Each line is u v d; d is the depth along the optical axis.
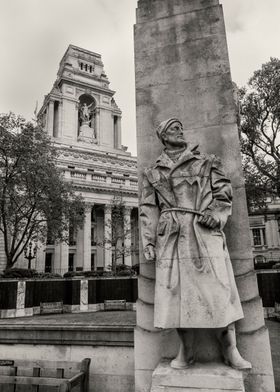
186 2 4.80
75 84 70.81
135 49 4.86
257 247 52.03
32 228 23.69
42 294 18.27
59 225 25.28
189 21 4.72
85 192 51.50
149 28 4.86
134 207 55.31
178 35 4.72
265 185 23.80
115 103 78.50
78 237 52.03
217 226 3.44
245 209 3.96
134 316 13.36
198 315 3.09
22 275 20.88
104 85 75.50
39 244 41.81
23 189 23.84
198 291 3.17
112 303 18.61
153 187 3.82
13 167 22.30
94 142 69.00
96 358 5.03
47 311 17.48
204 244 3.32
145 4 4.97
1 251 39.81
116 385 4.80
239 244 3.89
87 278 19.45
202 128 4.32
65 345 5.27
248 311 3.68
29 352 5.41
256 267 25.88
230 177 4.08
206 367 3.37
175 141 3.87
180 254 3.35
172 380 3.27
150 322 3.89
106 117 72.75
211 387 3.16
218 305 3.09
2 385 4.50
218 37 4.55
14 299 16.70
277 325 10.39
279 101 22.73
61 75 73.50
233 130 4.20
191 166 3.66
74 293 18.80
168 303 3.26
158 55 4.73
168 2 4.88
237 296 3.35
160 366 3.50
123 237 44.38
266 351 3.53
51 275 23.59
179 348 3.69
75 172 52.97
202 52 4.56
